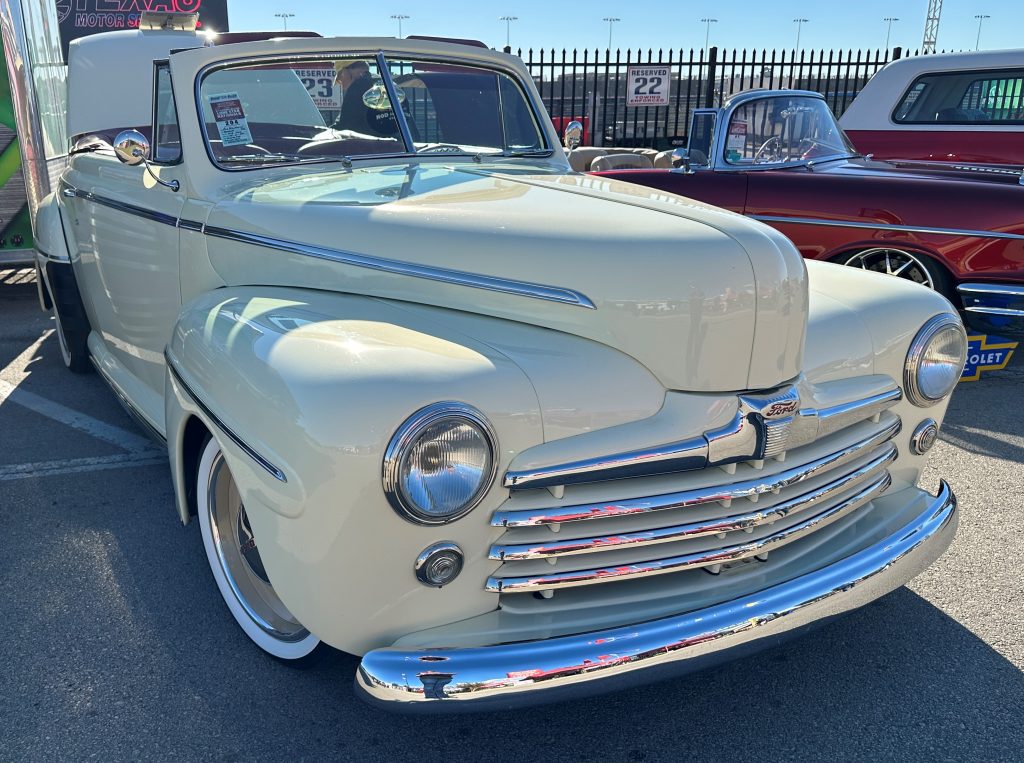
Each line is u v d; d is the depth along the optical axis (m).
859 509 2.50
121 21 14.46
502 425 1.87
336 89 3.32
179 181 3.13
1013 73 6.93
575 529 1.98
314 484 1.79
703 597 2.05
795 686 2.44
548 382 1.98
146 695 2.38
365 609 1.90
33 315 6.86
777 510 2.13
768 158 5.59
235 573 2.56
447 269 2.31
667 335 2.08
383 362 1.88
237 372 2.03
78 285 4.72
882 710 2.34
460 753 2.19
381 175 3.07
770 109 5.59
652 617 1.98
